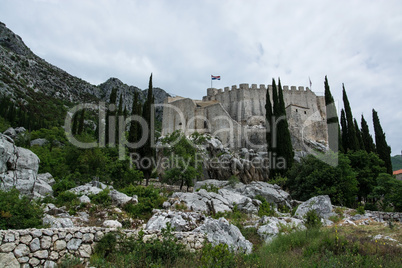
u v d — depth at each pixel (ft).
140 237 37.32
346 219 71.00
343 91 172.24
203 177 159.74
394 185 97.40
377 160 131.44
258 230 53.31
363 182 124.26
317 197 77.92
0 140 55.77
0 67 479.00
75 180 99.40
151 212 65.31
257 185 103.55
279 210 89.86
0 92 380.99
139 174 120.88
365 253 38.01
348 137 161.17
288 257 37.06
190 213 57.62
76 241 34.32
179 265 32.53
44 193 71.20
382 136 166.09
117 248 36.01
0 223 35.96
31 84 522.47
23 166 60.18
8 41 621.72
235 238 44.68
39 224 40.24
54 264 31.60
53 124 331.16
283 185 130.93
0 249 28.89
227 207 77.20
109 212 60.13
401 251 38.78
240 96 259.19
